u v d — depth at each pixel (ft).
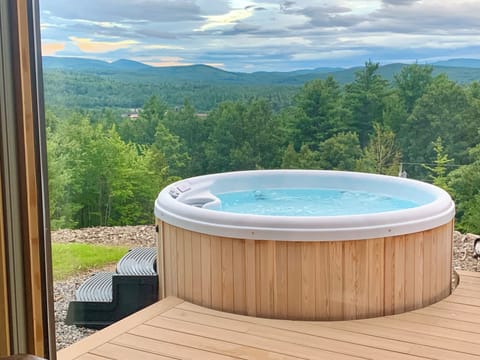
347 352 8.13
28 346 5.86
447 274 10.88
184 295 10.58
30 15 5.68
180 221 10.35
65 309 9.29
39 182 6.05
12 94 5.52
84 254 10.41
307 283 9.53
